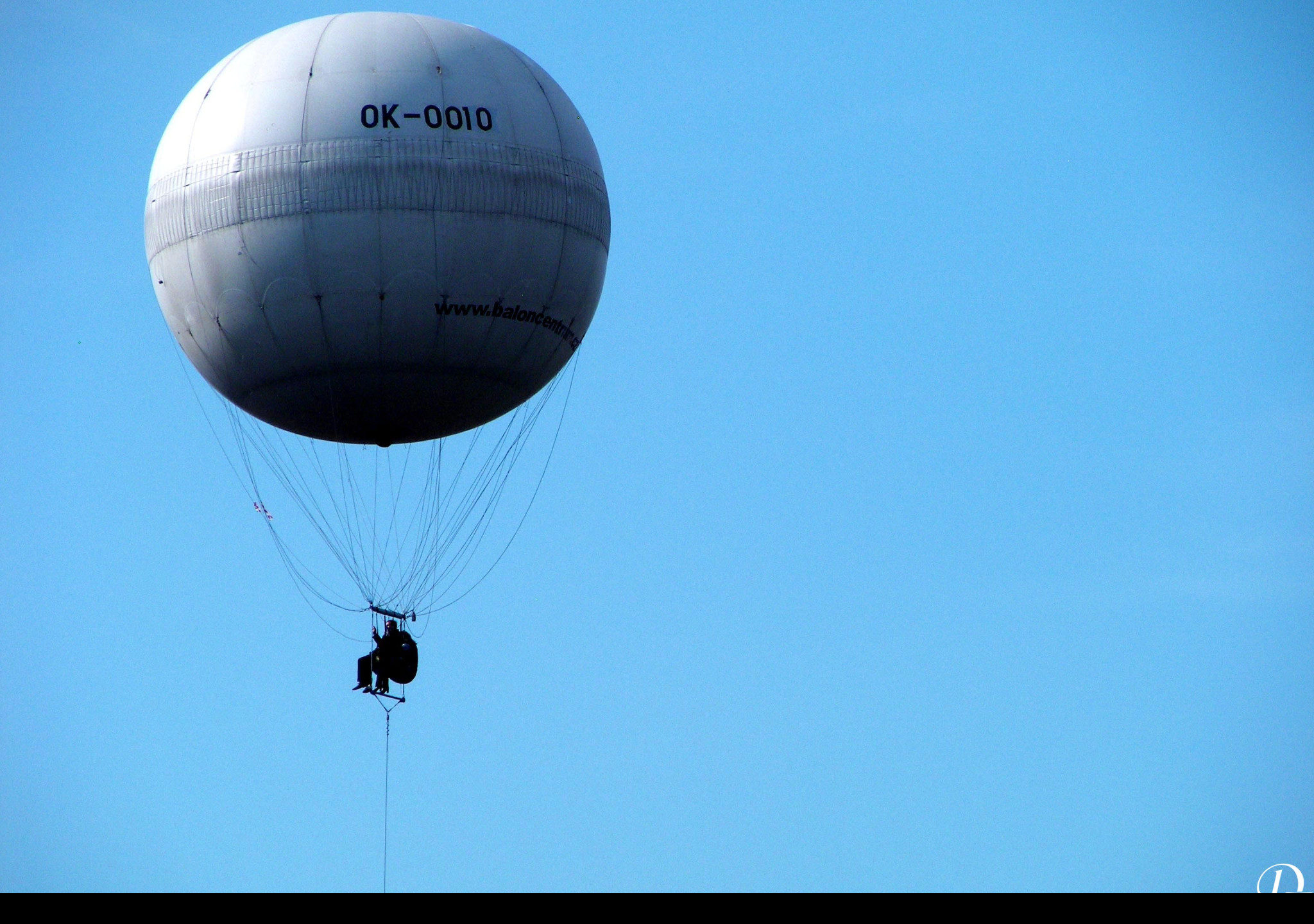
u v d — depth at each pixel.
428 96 99.81
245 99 100.62
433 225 98.94
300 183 98.25
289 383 106.06
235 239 99.88
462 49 103.19
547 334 107.25
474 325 102.81
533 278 103.38
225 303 102.19
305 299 100.31
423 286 100.12
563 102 107.19
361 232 98.38
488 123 100.75
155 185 104.31
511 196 100.81
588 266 107.44
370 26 103.19
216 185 100.00
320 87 99.44
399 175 98.19
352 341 101.94
